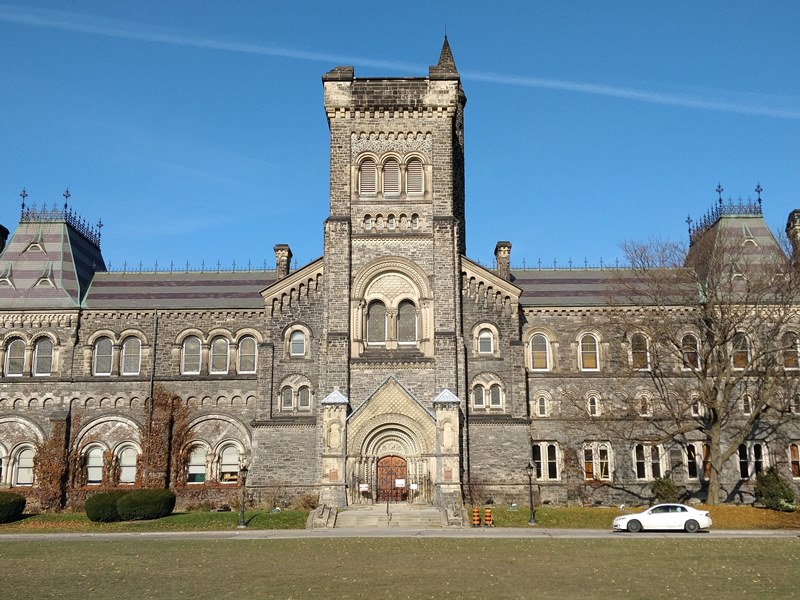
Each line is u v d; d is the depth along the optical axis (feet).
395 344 182.09
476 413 186.29
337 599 74.59
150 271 221.46
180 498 184.34
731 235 208.03
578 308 202.90
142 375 199.52
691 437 194.18
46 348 202.08
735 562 98.17
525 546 115.44
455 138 221.87
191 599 75.36
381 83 192.75
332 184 188.85
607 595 75.92
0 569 96.07
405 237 186.50
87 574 91.45
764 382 174.81
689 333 199.93
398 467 173.88
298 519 155.53
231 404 198.08
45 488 188.75
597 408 197.98
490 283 191.52
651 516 142.00
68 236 215.72
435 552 108.47
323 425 171.42
